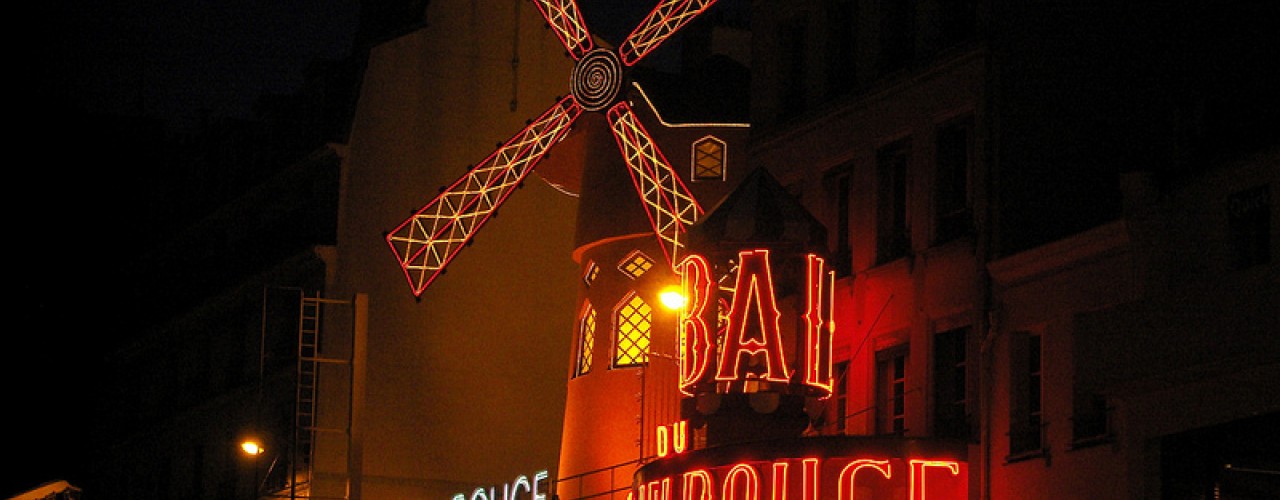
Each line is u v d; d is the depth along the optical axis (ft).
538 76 148.25
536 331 145.18
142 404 179.32
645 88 117.50
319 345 140.97
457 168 144.97
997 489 86.12
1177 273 76.74
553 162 124.98
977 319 89.20
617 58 111.24
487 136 146.10
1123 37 90.99
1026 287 86.02
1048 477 82.74
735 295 90.12
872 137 99.14
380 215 143.13
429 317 142.51
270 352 150.71
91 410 189.78
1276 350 69.26
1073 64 90.74
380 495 138.21
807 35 105.50
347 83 146.82
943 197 93.86
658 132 114.73
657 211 110.01
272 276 152.25
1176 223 76.89
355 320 110.73
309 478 136.56
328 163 145.48
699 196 112.98
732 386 90.79
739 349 89.71
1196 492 73.72
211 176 171.32
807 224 91.20
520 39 148.56
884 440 87.35
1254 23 86.69
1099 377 77.66
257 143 160.66
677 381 111.96
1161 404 75.66
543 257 146.41
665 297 93.61
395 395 140.46
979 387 88.53
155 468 172.76
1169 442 75.36
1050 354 83.82
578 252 119.85
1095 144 90.17
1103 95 90.53
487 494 140.67
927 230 94.07
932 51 95.55
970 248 90.68
